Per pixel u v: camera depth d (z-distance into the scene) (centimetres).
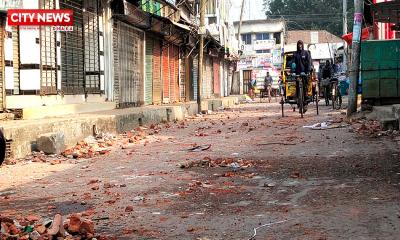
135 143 1336
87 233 499
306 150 1058
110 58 1958
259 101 4428
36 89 1375
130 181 798
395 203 586
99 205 641
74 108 1616
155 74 2609
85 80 1752
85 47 1767
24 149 1079
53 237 482
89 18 1791
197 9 4019
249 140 1288
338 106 2403
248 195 668
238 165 896
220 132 1545
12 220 532
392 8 1451
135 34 2284
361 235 477
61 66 1569
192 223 543
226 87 5331
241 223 536
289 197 648
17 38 1345
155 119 1956
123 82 2120
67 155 1112
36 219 572
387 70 1691
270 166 882
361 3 1672
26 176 873
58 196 705
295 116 2077
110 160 1037
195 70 3653
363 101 1727
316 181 739
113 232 520
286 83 2017
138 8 2095
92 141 1333
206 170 870
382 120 1282
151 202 647
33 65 1359
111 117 1516
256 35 7400
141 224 546
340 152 1003
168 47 2878
